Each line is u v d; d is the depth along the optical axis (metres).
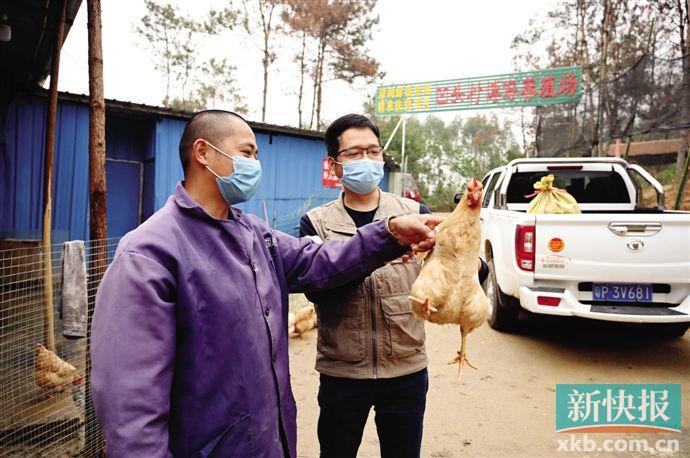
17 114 7.28
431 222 1.79
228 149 1.39
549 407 3.66
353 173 1.97
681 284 4.16
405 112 15.77
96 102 2.98
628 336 5.41
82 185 7.82
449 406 3.70
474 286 1.72
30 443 2.92
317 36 21.64
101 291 1.16
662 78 7.80
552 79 13.70
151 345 1.10
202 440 1.21
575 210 4.91
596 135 10.42
